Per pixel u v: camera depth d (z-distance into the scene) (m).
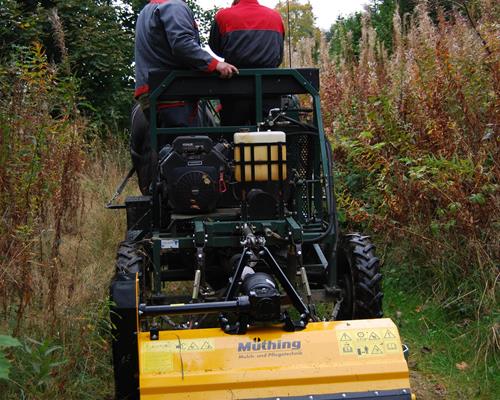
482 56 6.13
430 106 6.12
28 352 3.73
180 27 4.94
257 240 3.84
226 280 4.83
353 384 3.34
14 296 4.48
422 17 7.24
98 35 12.03
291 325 3.48
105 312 4.24
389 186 6.23
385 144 6.43
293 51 10.61
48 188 5.00
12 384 3.79
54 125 5.62
